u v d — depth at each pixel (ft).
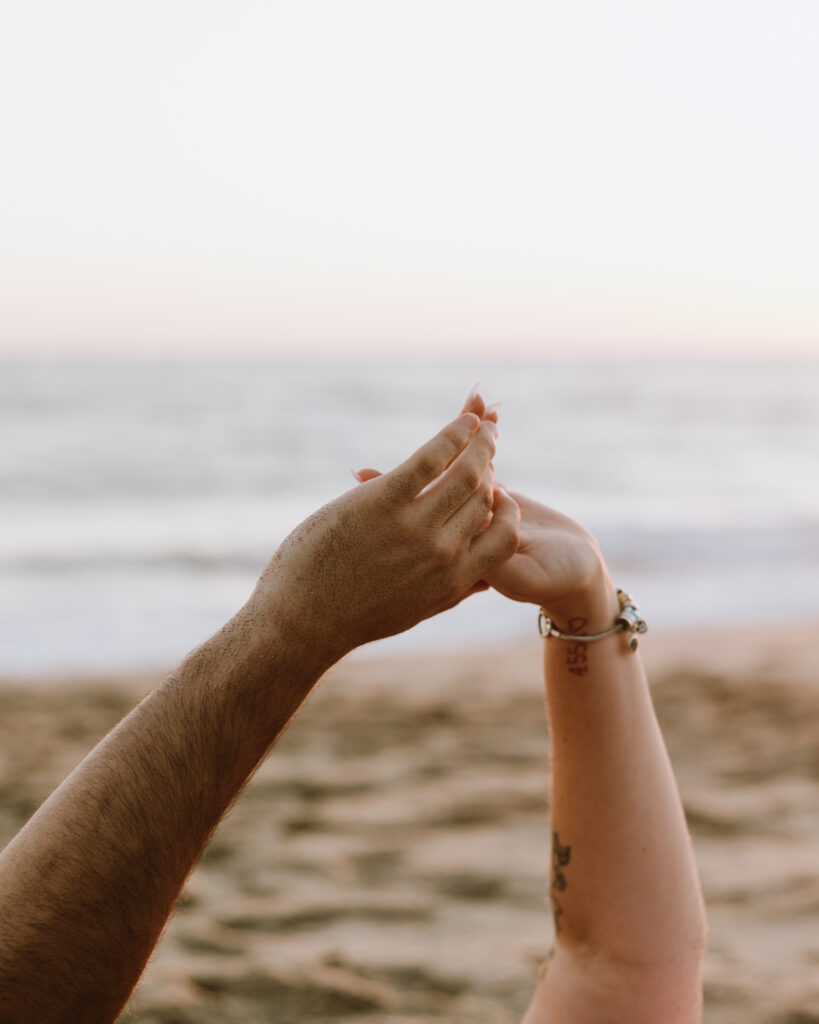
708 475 84.17
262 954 9.90
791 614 35.91
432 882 12.35
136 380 185.88
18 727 20.66
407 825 14.53
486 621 33.27
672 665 26.45
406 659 27.89
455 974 9.53
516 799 15.75
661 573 43.11
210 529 54.49
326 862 13.04
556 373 279.49
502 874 12.60
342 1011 8.42
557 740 3.43
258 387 174.40
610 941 3.36
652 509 64.80
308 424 121.60
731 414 150.30
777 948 10.13
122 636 31.50
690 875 3.40
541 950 10.21
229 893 11.94
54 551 46.65
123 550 47.03
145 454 90.89
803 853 13.11
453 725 20.59
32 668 27.27
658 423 135.13
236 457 92.07
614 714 3.33
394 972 9.57
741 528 54.34
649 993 3.32
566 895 3.45
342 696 23.13
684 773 16.76
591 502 68.64
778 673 25.39
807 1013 8.45
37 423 114.11
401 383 202.59
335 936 10.60
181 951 9.85
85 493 68.95
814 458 97.50
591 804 3.36
